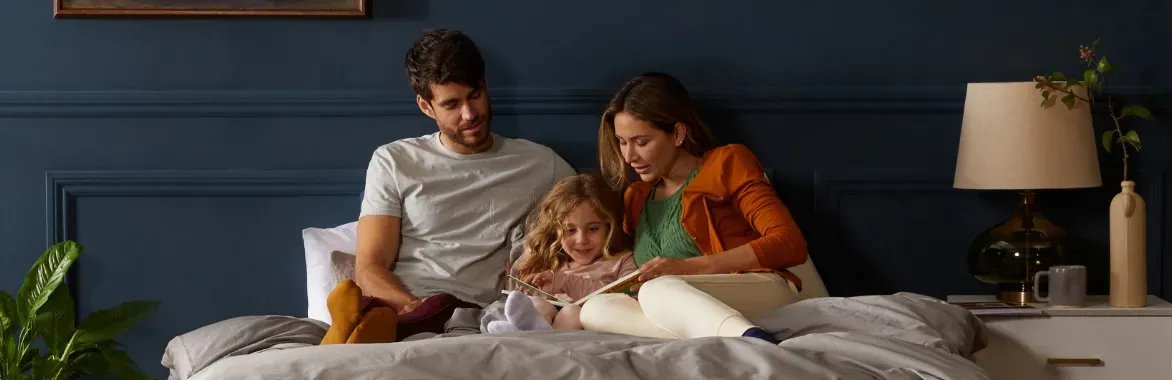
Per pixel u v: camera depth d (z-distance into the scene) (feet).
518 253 8.70
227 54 9.39
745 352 5.37
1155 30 9.34
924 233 9.57
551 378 5.13
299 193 9.48
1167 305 8.35
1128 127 9.37
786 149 9.48
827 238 9.53
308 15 9.29
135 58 9.37
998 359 8.18
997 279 8.61
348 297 6.60
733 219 8.24
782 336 6.78
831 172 9.46
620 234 8.55
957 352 6.51
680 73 9.44
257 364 5.22
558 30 9.41
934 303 6.93
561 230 8.41
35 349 9.09
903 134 9.48
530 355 5.27
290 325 7.12
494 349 5.31
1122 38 9.35
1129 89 9.28
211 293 9.57
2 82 9.31
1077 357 8.16
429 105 8.79
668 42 9.43
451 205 8.84
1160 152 9.36
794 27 9.41
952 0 9.40
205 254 9.53
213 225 9.52
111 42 9.35
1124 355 8.14
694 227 8.13
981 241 8.72
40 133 9.37
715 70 9.43
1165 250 9.44
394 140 9.45
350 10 9.31
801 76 9.44
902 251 9.56
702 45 9.43
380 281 8.24
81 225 9.47
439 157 8.91
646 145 8.23
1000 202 9.52
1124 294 8.31
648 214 8.44
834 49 9.43
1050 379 8.16
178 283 9.55
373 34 9.39
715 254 7.71
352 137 9.45
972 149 8.68
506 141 9.14
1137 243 8.32
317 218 9.52
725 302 7.29
